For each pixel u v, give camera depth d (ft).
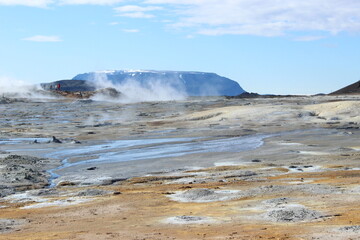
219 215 75.92
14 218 81.66
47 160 159.94
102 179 123.13
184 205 86.63
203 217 74.79
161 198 94.38
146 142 216.33
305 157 150.20
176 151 178.50
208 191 97.25
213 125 281.13
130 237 62.80
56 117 394.32
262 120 289.33
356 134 218.79
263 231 63.16
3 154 175.22
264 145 187.01
